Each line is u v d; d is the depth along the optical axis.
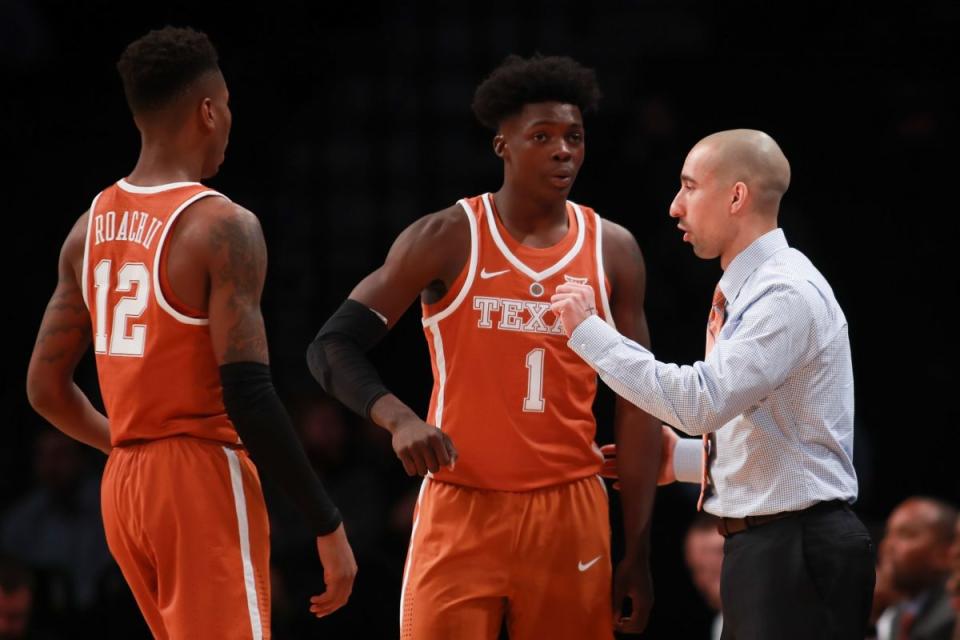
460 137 23.59
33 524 19.03
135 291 8.95
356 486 19.03
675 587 18.92
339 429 19.25
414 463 9.42
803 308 9.04
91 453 19.98
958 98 22.69
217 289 8.75
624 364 9.08
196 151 9.30
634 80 23.12
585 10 25.28
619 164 21.39
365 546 17.39
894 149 22.66
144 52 9.15
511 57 10.27
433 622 9.84
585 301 9.35
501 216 10.15
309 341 22.00
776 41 24.42
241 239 8.80
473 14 24.88
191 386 8.91
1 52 23.31
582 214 10.31
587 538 10.04
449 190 23.05
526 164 9.89
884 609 15.50
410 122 23.67
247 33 24.28
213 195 8.95
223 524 8.89
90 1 23.86
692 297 19.88
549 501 9.95
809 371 9.16
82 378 20.12
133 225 9.02
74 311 9.52
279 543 16.75
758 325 9.00
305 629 14.73
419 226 10.12
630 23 25.20
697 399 8.87
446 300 10.04
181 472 8.86
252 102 23.31
